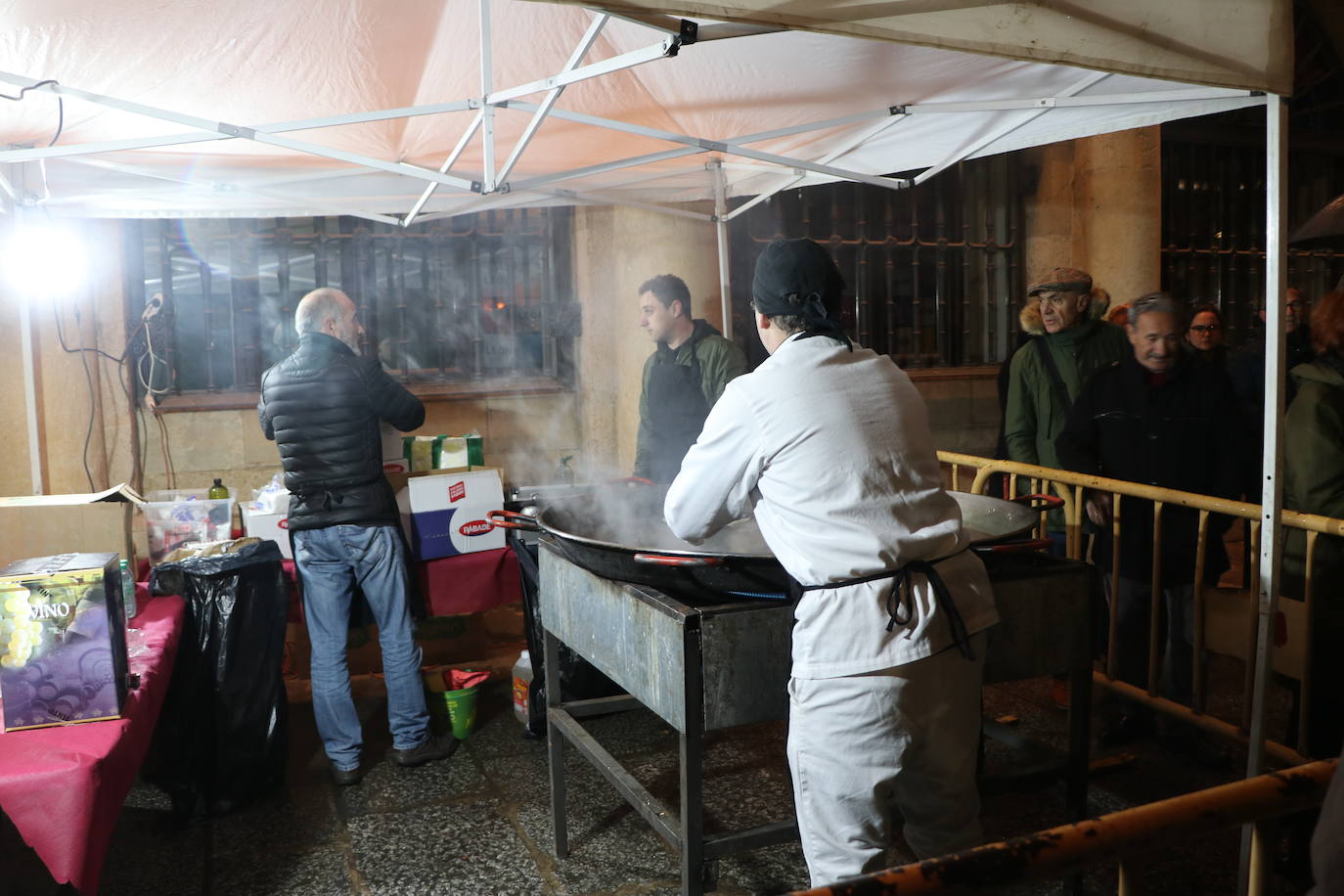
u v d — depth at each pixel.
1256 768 2.29
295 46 2.54
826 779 1.76
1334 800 0.79
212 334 5.00
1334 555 2.41
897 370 1.90
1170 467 3.07
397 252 5.23
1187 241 6.46
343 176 3.71
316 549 3.19
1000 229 6.15
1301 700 2.48
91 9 2.15
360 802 3.07
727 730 3.55
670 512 1.92
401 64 2.77
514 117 3.18
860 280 5.88
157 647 2.58
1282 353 2.15
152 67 2.54
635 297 5.25
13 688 2.04
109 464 4.77
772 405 1.75
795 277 1.86
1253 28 2.02
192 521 3.52
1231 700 3.62
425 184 3.84
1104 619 3.40
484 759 3.37
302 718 3.74
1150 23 1.91
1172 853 2.62
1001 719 3.54
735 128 3.44
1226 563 3.08
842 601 1.73
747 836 2.12
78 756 1.90
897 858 2.64
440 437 4.00
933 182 5.98
